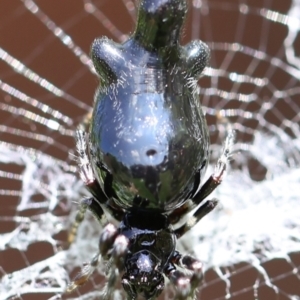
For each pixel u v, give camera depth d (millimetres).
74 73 51
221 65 52
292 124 51
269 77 52
